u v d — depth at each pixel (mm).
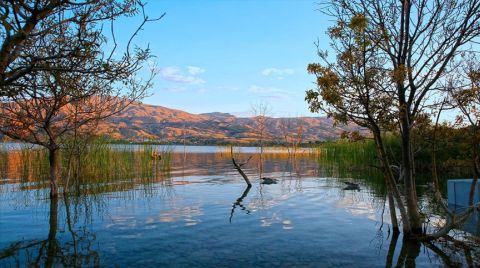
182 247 9672
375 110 9664
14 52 6328
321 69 9133
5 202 16562
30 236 10797
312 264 8398
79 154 19531
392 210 11367
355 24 8562
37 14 6312
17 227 11898
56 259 8695
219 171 33875
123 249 9484
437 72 9805
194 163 45094
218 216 13602
